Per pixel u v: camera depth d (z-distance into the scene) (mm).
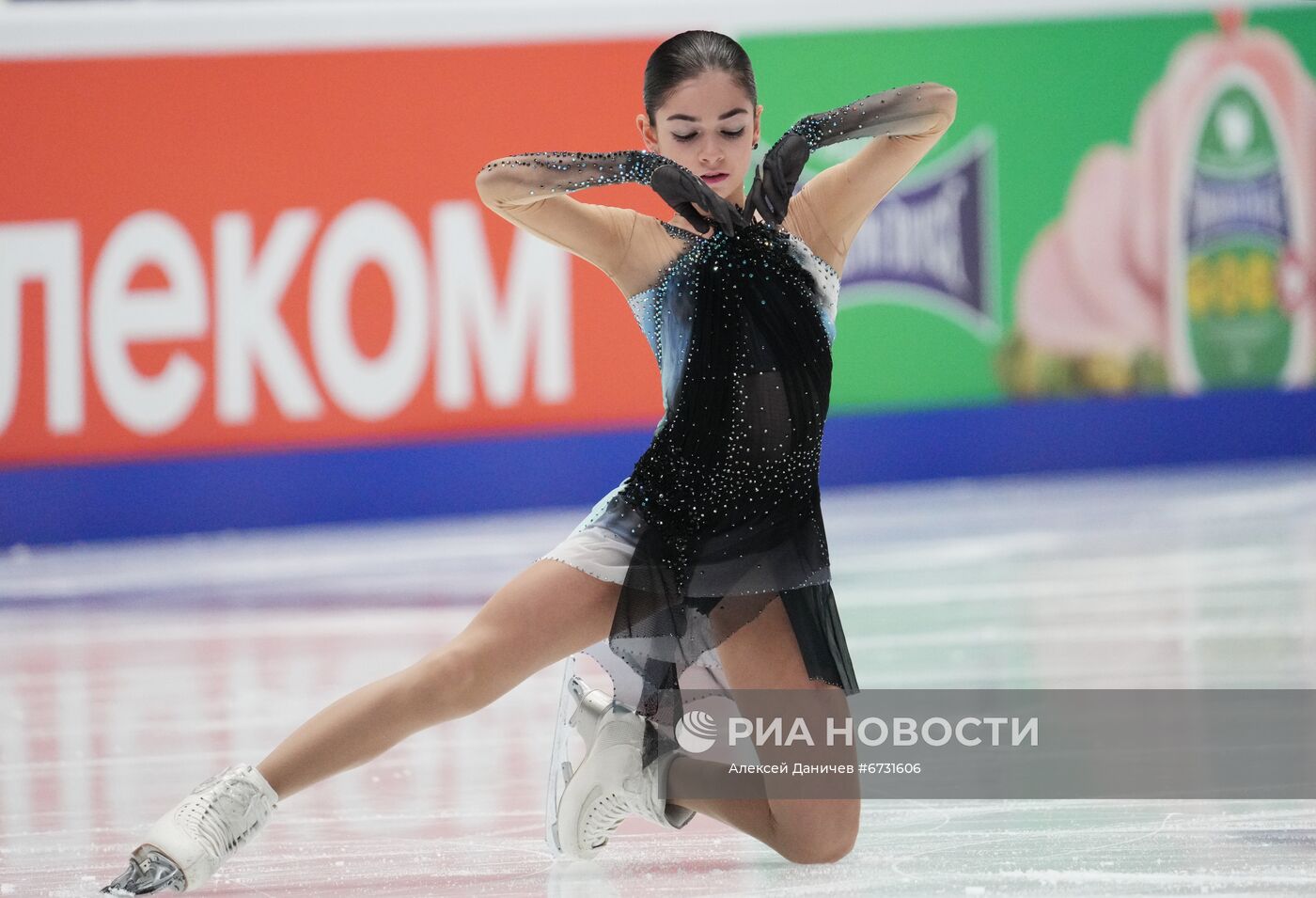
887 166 9961
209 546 32156
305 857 9977
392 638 20391
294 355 34312
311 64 34250
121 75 33375
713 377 9430
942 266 37500
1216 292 38844
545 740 13750
